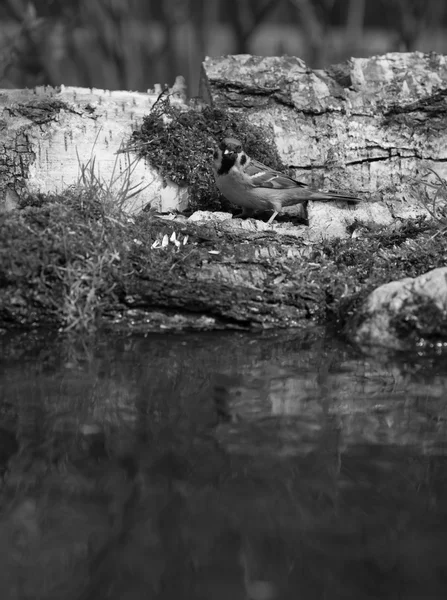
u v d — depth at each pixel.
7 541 2.88
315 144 6.52
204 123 6.43
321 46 10.15
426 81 6.71
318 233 6.11
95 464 3.39
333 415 3.89
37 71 9.27
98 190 5.87
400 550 2.82
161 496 3.16
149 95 6.62
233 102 6.54
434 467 3.38
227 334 5.10
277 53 11.23
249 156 6.33
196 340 4.98
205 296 5.17
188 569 2.73
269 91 6.56
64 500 3.13
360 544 2.86
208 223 5.92
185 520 3.01
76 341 4.89
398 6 10.08
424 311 4.86
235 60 6.72
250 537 2.90
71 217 5.41
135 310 5.16
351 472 3.34
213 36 10.80
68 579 2.68
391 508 3.09
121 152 6.24
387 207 6.38
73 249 5.17
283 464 3.40
